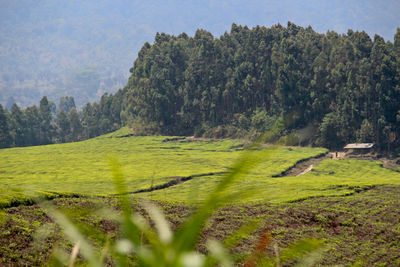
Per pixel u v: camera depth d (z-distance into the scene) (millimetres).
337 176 167375
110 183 133125
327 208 70000
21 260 27359
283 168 176250
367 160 199125
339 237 55000
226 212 57438
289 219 59906
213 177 141000
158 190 117812
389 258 47000
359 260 44750
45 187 123500
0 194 43062
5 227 33344
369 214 68500
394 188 105375
